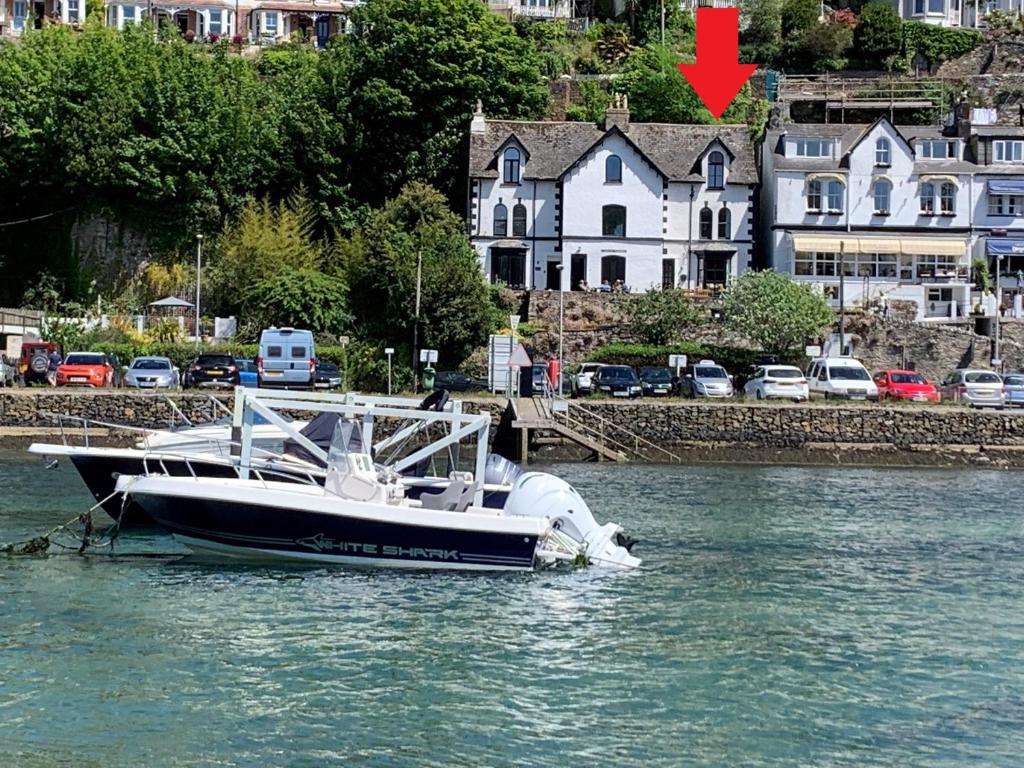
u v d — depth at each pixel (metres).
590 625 34.22
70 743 25.73
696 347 96.06
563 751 26.22
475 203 110.81
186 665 30.06
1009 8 162.00
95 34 117.00
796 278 111.00
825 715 28.42
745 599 37.47
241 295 102.94
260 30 157.88
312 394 44.06
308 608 34.69
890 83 139.38
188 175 109.06
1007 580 40.81
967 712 28.78
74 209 110.06
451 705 28.23
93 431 71.81
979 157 116.00
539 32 145.50
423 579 38.00
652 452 76.06
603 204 110.81
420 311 95.12
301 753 25.67
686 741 26.88
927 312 107.38
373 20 121.25
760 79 142.12
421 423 42.84
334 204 114.62
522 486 40.72
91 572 37.88
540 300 100.50
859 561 43.25
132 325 99.75
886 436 77.19
